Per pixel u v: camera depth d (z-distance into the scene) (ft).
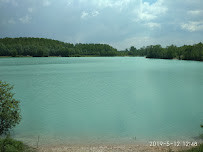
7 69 294.66
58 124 60.54
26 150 39.34
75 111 76.69
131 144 44.70
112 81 167.84
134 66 359.46
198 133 51.90
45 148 41.83
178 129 55.42
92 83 156.87
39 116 69.41
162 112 74.43
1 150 35.81
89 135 51.11
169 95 109.09
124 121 63.93
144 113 73.41
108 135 51.13
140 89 129.08
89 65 386.11
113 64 420.36
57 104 88.33
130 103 90.02
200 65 385.50
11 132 52.16
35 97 104.06
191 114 71.82
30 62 485.97
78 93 115.24
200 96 105.70
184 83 156.97
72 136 50.34
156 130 54.90
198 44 621.72
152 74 225.56
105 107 82.89
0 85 45.09
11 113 46.47
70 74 226.58
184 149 41.34
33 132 52.95
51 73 238.27
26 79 182.60
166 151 40.55
